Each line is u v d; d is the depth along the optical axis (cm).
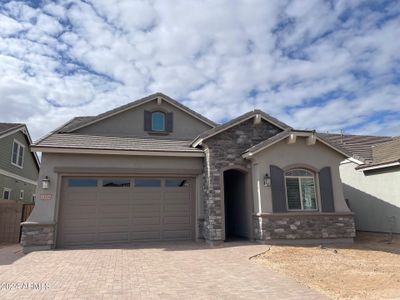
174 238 1476
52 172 1359
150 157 1484
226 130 1493
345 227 1425
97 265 957
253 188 1452
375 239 1574
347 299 652
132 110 1783
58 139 1457
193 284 752
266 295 674
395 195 1584
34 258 1077
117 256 1102
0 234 1688
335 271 891
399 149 1689
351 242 1420
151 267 929
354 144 2073
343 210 1448
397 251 1222
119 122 1747
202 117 1878
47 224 1292
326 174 1467
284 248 1237
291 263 989
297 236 1366
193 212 1518
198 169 1529
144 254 1140
